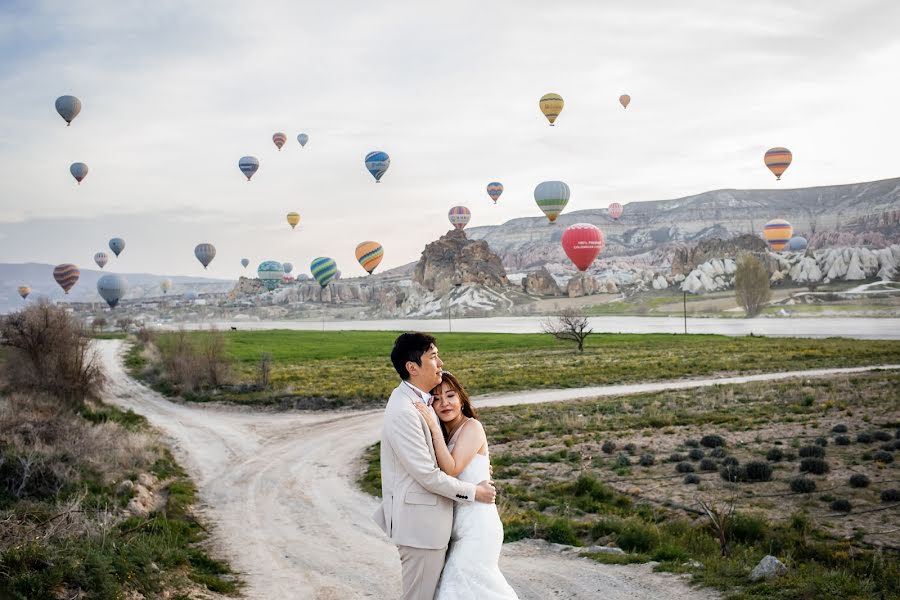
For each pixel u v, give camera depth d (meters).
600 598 10.48
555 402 45.34
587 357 76.19
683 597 10.27
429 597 4.57
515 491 21.62
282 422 43.22
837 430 28.22
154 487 24.05
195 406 49.75
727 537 15.41
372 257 162.00
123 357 75.94
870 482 20.23
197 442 36.09
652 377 57.28
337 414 45.91
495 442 31.69
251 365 74.50
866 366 60.31
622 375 58.88
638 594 10.55
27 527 12.15
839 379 47.59
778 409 35.75
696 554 13.74
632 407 40.44
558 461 26.53
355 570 14.43
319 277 176.12
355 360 80.44
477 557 4.56
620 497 20.06
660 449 27.50
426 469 4.44
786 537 15.23
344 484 25.86
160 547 13.77
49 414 31.31
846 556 13.97
